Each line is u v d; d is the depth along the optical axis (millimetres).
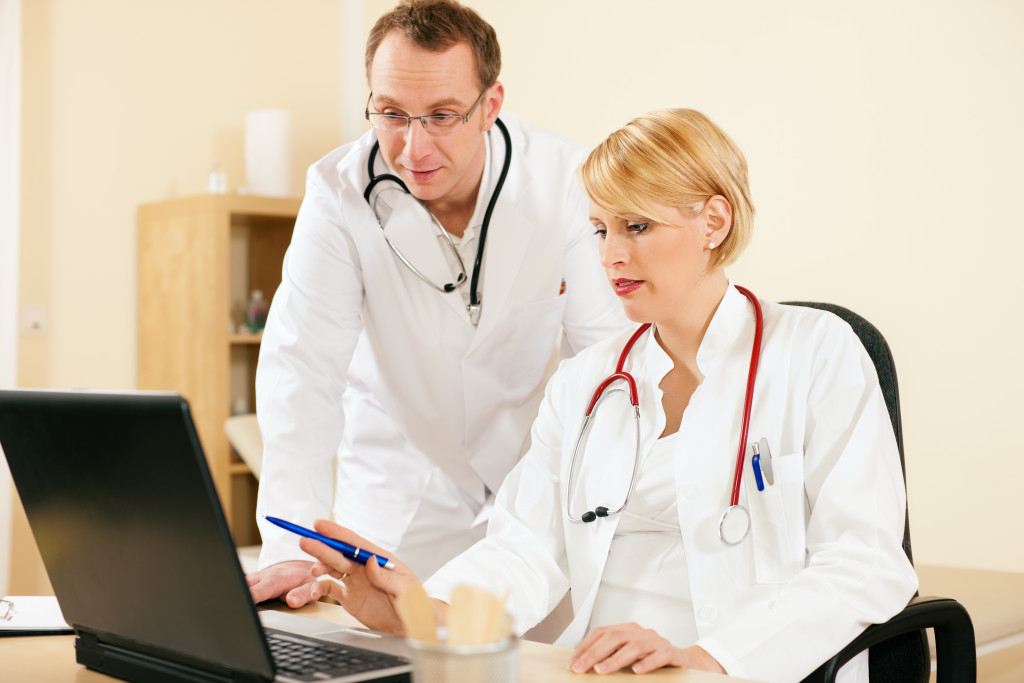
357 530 1840
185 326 3643
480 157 1707
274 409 1638
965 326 2520
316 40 4246
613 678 952
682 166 1206
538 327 1785
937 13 2545
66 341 3656
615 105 3244
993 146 2459
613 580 1295
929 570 2398
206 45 3961
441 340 1742
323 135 4270
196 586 852
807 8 2789
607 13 3252
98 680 979
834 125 2746
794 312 1294
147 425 820
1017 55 2414
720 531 1188
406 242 1705
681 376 1315
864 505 1162
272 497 1576
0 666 1027
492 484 1824
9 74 3365
